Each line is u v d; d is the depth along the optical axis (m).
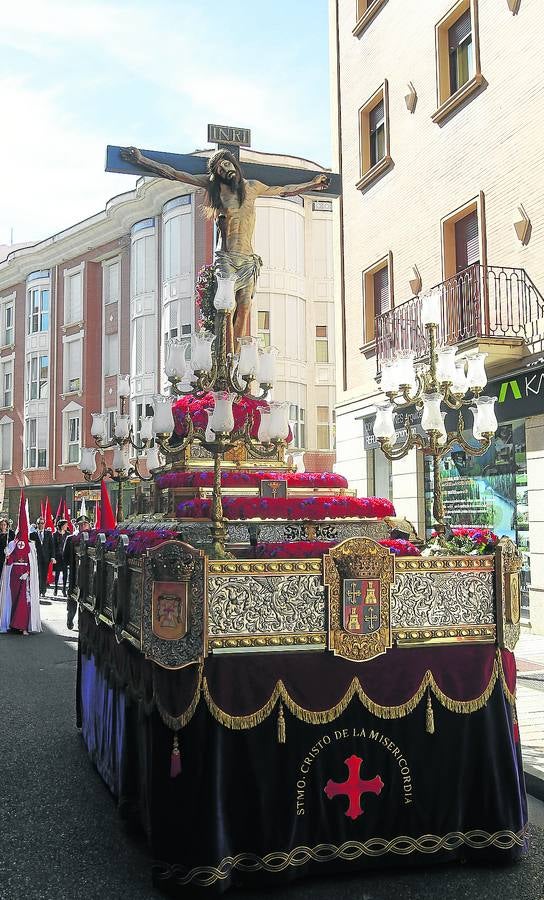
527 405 11.57
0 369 39.12
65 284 35.22
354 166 17.52
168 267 28.73
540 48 11.62
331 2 18.53
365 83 17.05
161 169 6.37
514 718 4.31
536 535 11.55
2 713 7.70
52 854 4.26
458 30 14.04
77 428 34.22
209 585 3.82
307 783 3.90
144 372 29.89
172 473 5.51
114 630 4.82
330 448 28.70
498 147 12.60
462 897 3.72
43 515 22.64
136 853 4.28
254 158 26.53
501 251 12.53
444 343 12.95
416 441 5.27
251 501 4.79
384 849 3.97
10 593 13.88
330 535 4.83
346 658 3.95
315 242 29.31
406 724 4.05
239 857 3.79
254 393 6.42
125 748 4.55
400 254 15.58
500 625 4.21
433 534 4.88
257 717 3.81
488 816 4.11
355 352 17.42
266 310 27.80
